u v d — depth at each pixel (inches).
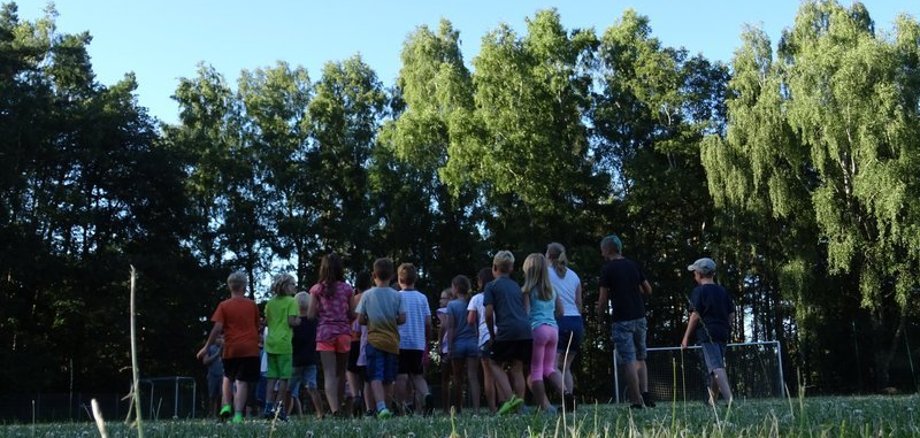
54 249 1354.6
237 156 1651.1
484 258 1456.7
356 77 1776.6
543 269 312.7
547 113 1499.8
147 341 1401.3
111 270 1328.7
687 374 704.4
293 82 1782.7
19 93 1294.3
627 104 1595.7
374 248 1603.1
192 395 896.3
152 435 209.8
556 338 310.0
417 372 382.3
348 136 1721.2
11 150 1266.0
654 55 1528.1
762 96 1299.2
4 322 1318.9
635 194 1485.0
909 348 1228.5
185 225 1491.1
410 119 1525.6
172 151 1504.7
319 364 999.6
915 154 1147.9
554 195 1478.8
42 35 1545.3
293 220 1569.9
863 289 1219.9
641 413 234.2
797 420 173.3
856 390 1275.8
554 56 1545.3
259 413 465.1
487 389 386.9
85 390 1384.1
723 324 342.0
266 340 372.8
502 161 1418.6
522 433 170.7
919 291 1228.5
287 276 377.7
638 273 337.7
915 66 1242.0
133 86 1596.9
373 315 342.0
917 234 1136.2
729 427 145.5
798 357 1354.6
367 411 398.3
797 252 1291.8
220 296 1478.8
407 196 1528.1
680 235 1533.0
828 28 1352.1
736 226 1325.0
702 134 1524.4
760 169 1277.1
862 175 1170.0
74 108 1416.1
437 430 195.0
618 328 330.6
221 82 1700.3
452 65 1560.0
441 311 473.4
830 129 1185.4
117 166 1441.9
